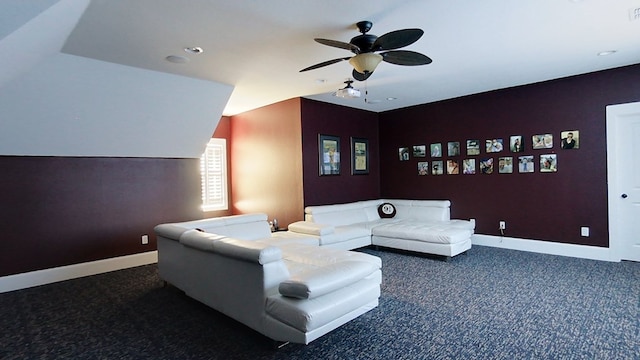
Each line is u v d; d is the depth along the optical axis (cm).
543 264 428
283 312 226
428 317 284
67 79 349
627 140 427
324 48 329
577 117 455
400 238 491
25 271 404
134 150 481
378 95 541
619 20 283
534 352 227
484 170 543
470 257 471
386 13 262
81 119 398
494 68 412
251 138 630
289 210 560
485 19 277
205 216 645
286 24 277
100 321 293
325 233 457
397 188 659
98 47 315
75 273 436
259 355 232
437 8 256
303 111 541
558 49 350
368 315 289
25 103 349
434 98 574
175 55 342
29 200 410
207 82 439
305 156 541
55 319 299
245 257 246
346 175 612
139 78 389
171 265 355
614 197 432
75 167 444
